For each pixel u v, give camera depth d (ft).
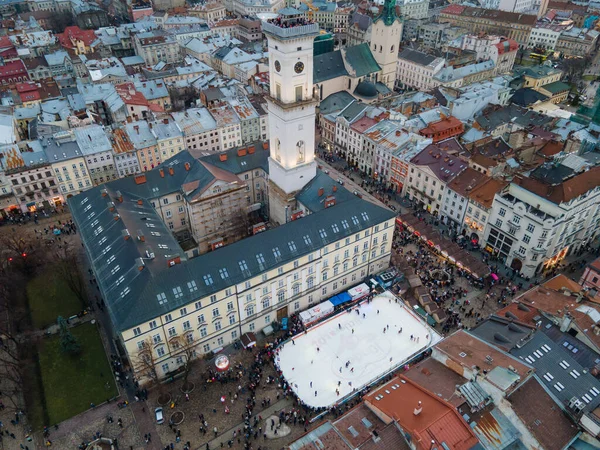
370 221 349.00
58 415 272.10
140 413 272.92
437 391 223.30
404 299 346.54
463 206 412.98
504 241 382.22
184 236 424.87
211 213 401.49
